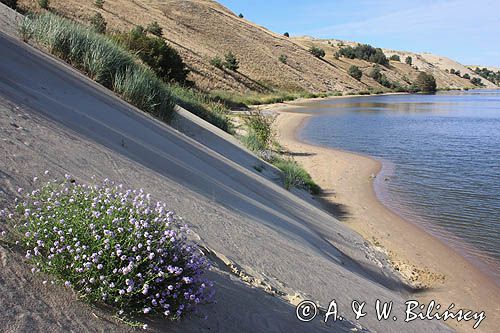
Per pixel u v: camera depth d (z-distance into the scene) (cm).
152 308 290
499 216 1406
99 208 312
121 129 782
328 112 5316
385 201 1567
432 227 1302
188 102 1967
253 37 10125
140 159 656
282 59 9475
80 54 1207
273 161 1762
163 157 757
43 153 454
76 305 273
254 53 8956
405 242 1173
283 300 449
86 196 325
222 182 841
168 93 1357
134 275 281
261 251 548
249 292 416
